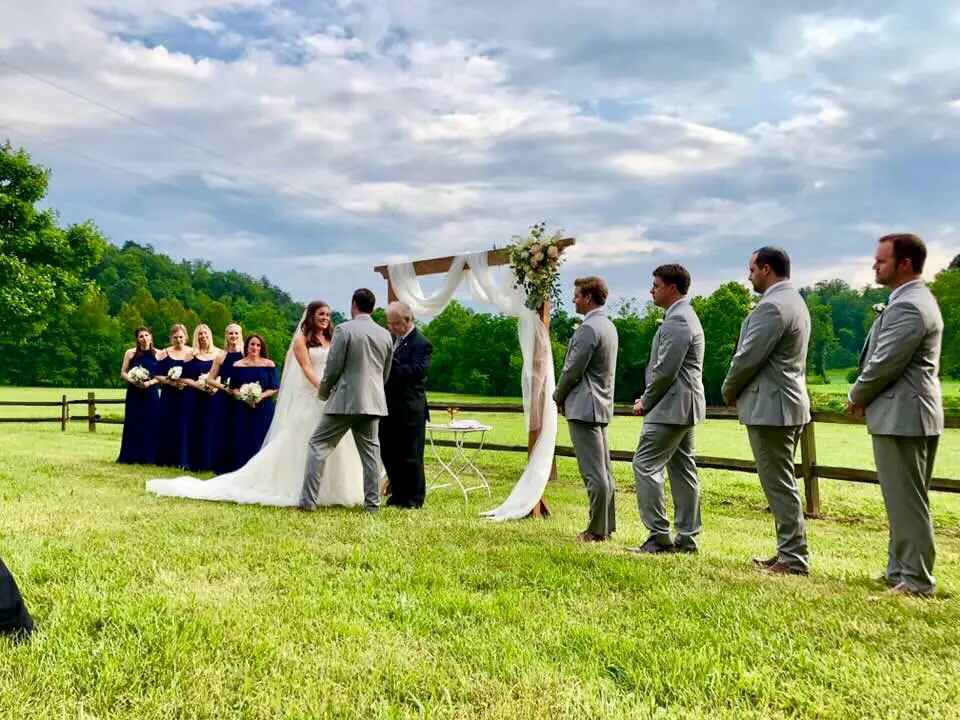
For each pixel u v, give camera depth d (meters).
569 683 2.45
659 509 4.64
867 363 3.83
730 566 4.18
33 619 2.92
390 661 2.60
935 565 4.71
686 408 4.57
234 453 8.51
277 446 6.55
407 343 6.43
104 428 16.41
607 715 2.19
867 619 3.12
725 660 2.66
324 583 3.58
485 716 2.19
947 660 2.66
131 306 65.06
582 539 5.06
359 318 6.00
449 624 3.03
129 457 9.21
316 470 5.89
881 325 3.72
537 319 6.70
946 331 25.97
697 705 2.29
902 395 3.61
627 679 2.50
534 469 6.37
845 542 5.61
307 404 6.60
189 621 2.91
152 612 2.97
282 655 2.60
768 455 4.07
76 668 2.46
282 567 3.87
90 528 4.72
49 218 31.72
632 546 4.89
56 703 2.20
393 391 6.30
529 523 5.77
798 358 4.05
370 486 5.92
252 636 2.78
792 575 3.96
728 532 5.85
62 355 54.69
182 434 8.77
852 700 2.34
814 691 2.38
